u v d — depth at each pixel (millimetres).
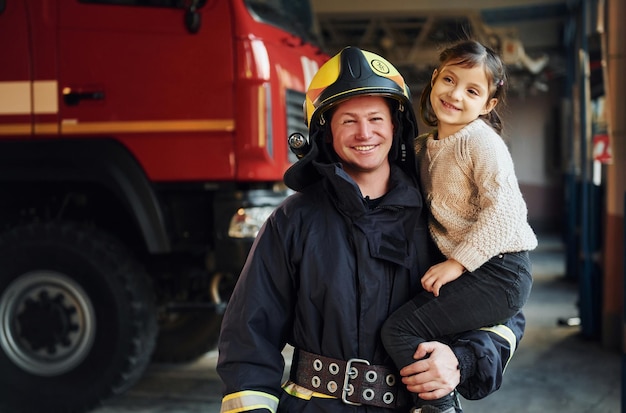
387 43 11883
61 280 4008
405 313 1728
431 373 1680
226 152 3918
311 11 4836
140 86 3947
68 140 3973
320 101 1757
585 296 5902
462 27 2061
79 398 4012
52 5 3967
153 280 4496
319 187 1837
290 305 1822
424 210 1863
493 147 1757
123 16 3951
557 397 4473
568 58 8781
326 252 1741
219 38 3898
